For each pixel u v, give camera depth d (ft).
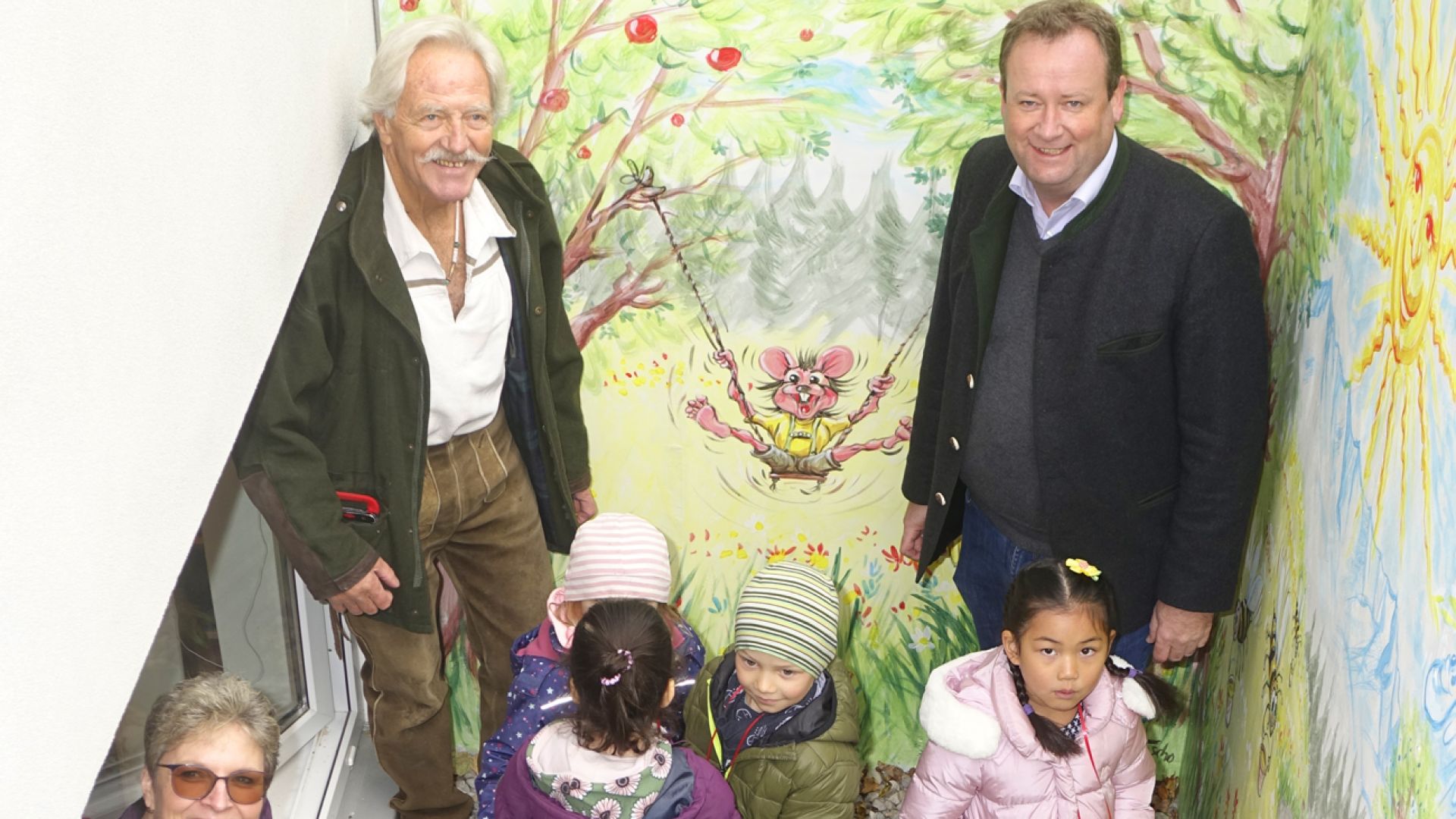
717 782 7.22
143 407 5.01
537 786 7.13
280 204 7.30
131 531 4.86
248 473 8.53
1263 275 10.07
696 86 10.27
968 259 8.96
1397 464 6.29
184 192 5.56
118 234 4.77
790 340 10.98
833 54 10.09
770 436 11.30
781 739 7.84
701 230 10.69
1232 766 9.58
